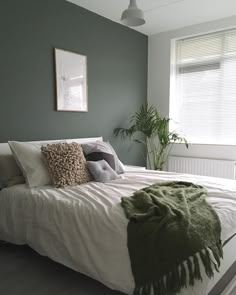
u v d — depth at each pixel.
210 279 1.32
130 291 1.38
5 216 2.11
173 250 1.27
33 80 2.69
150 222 1.42
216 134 3.78
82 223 1.61
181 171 3.94
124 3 3.03
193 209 1.58
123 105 3.86
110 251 1.47
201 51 3.80
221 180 2.44
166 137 3.78
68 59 3.00
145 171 2.95
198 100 3.90
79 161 2.41
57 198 1.85
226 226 1.54
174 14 3.34
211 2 3.01
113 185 2.26
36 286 1.73
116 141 3.80
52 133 2.92
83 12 3.15
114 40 3.61
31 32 2.63
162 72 4.10
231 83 3.58
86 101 3.27
